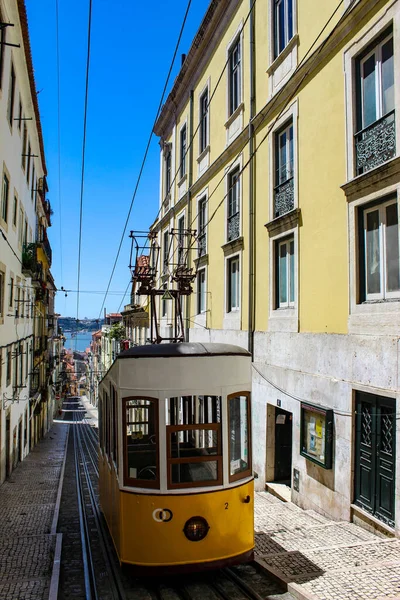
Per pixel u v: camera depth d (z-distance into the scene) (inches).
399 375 281.7
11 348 643.5
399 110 293.7
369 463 308.5
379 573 216.1
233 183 596.1
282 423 459.5
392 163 295.7
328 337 358.3
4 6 489.7
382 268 312.3
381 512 294.0
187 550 217.9
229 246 583.8
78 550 292.0
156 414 227.5
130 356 237.3
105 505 309.4
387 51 317.1
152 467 227.8
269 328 466.3
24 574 251.6
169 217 928.3
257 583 219.3
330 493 344.8
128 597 217.5
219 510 224.1
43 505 447.5
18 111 665.0
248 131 531.8
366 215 333.1
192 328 738.8
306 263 400.2
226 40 620.7
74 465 760.3
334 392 346.6
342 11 360.2
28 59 636.1
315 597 191.6
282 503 403.5
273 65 478.9
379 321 304.7
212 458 228.7
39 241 1078.4
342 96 358.0
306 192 404.8
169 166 975.0
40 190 1061.8
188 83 805.9
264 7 505.7
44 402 1279.5
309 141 402.3
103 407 325.4
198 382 231.8
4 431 592.4
